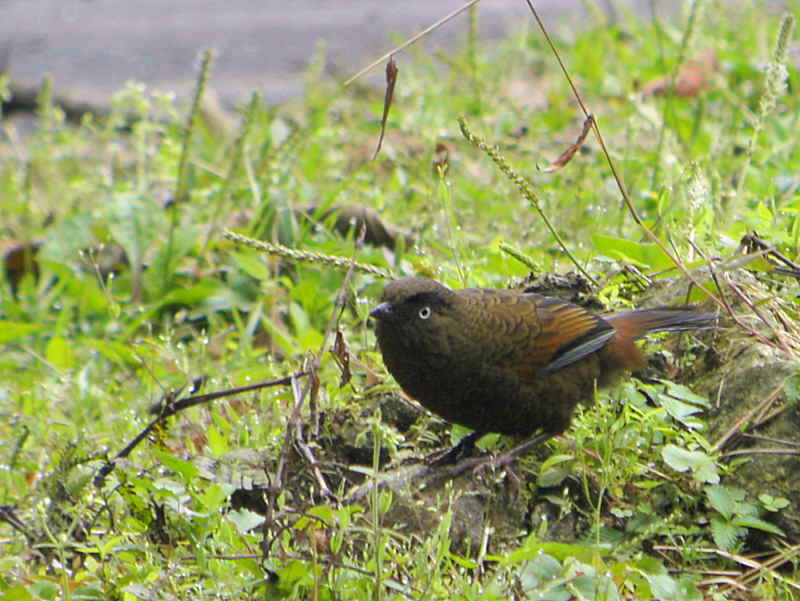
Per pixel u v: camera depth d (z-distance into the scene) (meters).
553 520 8.64
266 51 22.00
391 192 14.92
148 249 13.84
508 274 11.35
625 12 19.58
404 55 20.98
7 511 8.97
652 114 15.37
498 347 8.87
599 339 9.15
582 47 18.50
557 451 9.18
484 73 18.12
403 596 7.16
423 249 11.98
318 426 9.18
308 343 11.38
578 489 8.69
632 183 13.14
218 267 13.88
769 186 12.02
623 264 10.69
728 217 11.17
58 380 11.84
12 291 14.85
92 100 20.31
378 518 7.93
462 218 13.62
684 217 11.15
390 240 13.62
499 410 9.03
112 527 8.47
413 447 9.48
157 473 8.84
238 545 7.95
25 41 22.92
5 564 8.27
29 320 13.66
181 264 13.92
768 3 20.97
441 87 17.45
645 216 12.41
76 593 7.70
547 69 18.91
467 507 8.55
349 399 9.75
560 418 9.20
